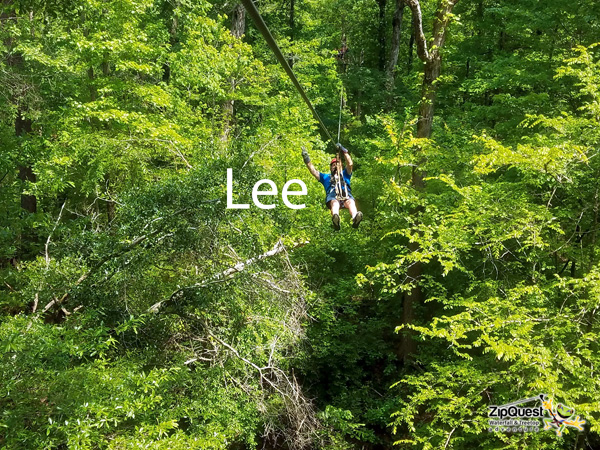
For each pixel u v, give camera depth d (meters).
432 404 9.10
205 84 13.77
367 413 11.68
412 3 12.30
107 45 11.59
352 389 12.74
